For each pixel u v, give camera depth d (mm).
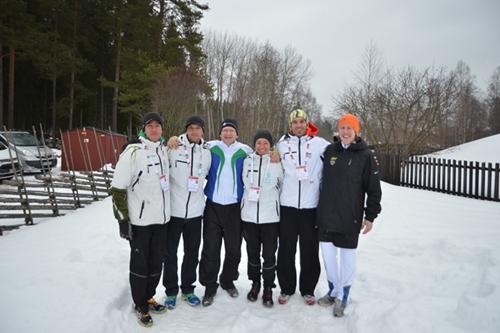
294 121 4121
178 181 3996
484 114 52094
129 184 3625
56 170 16953
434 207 8336
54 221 8523
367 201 3826
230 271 4316
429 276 4332
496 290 3512
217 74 37219
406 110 19422
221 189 4141
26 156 13906
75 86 29188
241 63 38438
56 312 3504
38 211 9836
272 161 4133
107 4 29469
